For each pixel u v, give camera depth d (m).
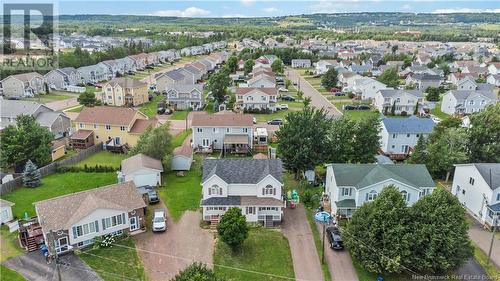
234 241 38.00
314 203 49.75
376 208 36.22
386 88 110.44
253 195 46.00
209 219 44.69
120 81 103.25
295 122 55.09
